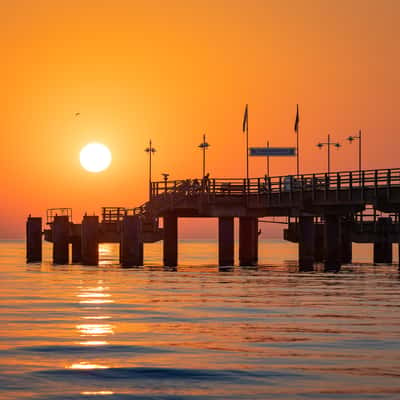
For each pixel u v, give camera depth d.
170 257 138.38
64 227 154.25
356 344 54.19
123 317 68.06
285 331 59.72
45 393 42.19
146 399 41.16
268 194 124.19
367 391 42.12
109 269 135.25
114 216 147.00
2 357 50.41
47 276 118.69
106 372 46.47
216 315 68.94
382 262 149.00
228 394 41.84
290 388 42.84
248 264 140.62
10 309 74.12
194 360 49.44
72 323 64.56
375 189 107.81
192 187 131.50
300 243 125.75
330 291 88.88
